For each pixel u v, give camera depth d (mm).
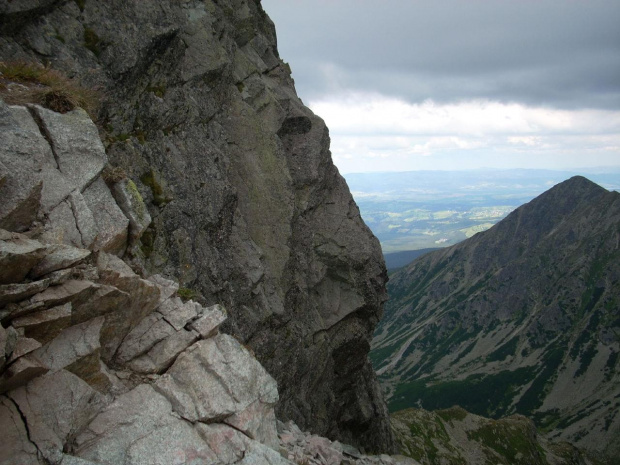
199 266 26094
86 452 12047
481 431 198500
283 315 32562
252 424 15352
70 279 13391
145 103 25328
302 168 40812
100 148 16812
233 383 15773
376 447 52281
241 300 29219
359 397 47688
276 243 34219
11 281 12086
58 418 12023
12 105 15328
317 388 38469
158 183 24609
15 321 11836
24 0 20359
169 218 24766
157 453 12836
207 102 31484
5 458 10688
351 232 42875
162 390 14570
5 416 11312
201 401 14820
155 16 26062
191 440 13641
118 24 24062
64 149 15852
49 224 14242
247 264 30234
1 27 19750
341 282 42531
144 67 25375
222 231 29375
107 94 22781
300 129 42250
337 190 45000
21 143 14430
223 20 35844
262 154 35500
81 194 15430
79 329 13609
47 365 12523
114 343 15055
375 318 47062
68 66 21297
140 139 24578
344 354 43031
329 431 39688
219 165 29984
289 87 46438
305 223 39438
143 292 15602
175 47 27281
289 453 19781
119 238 16547
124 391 14055
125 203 17500
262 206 34250
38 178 14094
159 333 15992
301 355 34500
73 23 22375
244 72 38000
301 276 37875
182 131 27969
